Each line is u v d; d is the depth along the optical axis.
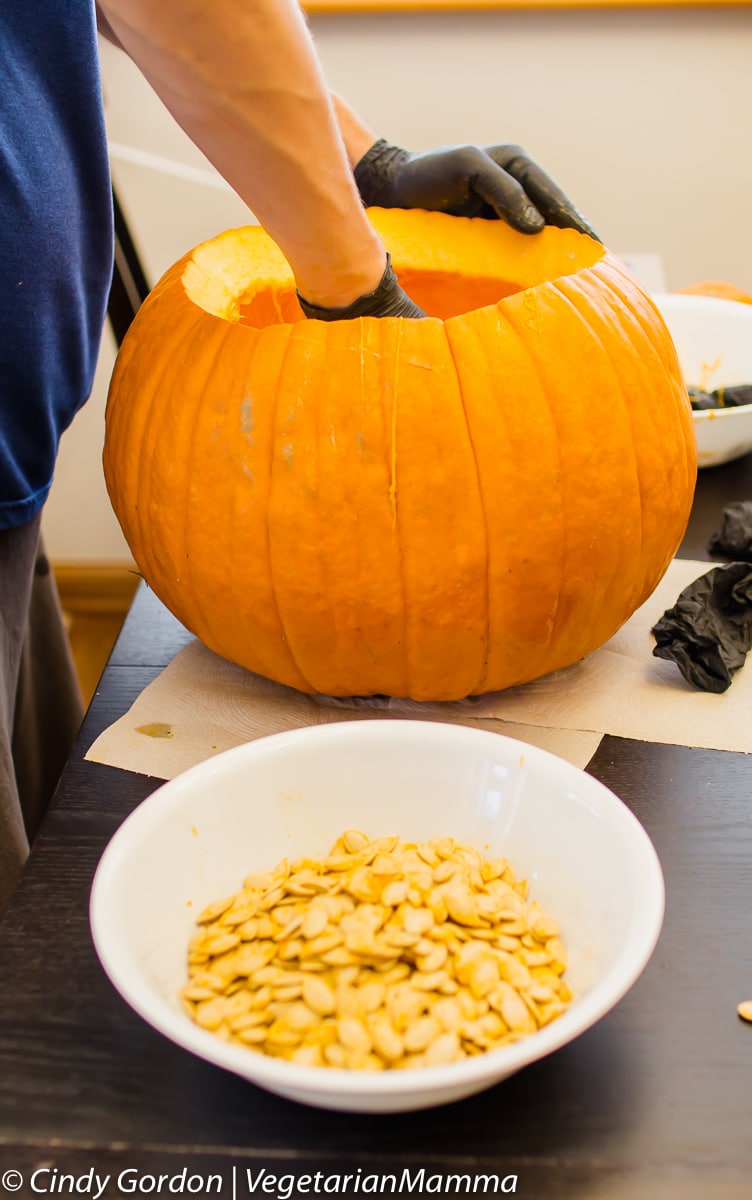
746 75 1.72
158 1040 0.59
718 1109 0.55
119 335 1.27
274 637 0.78
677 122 1.78
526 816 0.63
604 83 1.75
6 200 0.73
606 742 0.77
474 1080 0.49
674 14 1.67
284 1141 0.54
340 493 0.72
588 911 0.59
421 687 0.80
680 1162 0.53
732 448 1.04
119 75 1.74
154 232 1.90
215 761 0.64
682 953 0.62
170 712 0.81
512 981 0.56
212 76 0.60
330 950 0.56
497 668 0.79
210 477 0.75
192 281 0.83
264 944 0.58
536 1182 0.53
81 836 0.71
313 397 0.72
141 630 0.92
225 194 1.84
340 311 0.75
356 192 0.69
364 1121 0.55
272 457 0.73
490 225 0.91
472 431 0.72
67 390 0.87
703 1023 0.59
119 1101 0.56
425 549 0.73
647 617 0.89
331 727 0.66
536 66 1.75
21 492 0.84
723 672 0.80
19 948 0.64
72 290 0.81
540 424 0.73
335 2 1.66
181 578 0.79
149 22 0.59
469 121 1.82
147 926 0.58
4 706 0.85
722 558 0.96
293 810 0.65
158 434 0.77
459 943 0.57
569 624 0.78
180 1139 0.55
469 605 0.75
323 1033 0.54
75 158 0.80
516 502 0.73
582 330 0.75
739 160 1.81
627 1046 0.58
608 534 0.76
